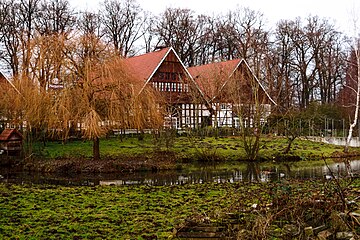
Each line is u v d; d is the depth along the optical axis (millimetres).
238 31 54750
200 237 10008
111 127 25500
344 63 56719
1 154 27422
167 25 54969
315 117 43594
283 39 56594
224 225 10430
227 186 18094
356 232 9109
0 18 41531
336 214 9422
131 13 52219
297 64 57031
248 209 11461
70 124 25078
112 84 25391
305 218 9930
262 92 39312
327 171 24750
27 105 25109
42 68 25250
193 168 26828
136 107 25516
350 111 47906
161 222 11312
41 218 11766
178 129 38656
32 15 43531
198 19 56969
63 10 45000
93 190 17156
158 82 43500
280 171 25156
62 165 25094
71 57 25203
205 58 58281
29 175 23547
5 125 29188
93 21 49219
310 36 55594
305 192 11016
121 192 16594
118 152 29641
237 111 33188
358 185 14648
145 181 21312
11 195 15555
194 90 39031
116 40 51156
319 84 57844
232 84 35625
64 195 15750
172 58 44531
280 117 40031
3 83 27859
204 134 37938
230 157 30594
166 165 26234
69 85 24859
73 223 11227
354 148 38156
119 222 11352
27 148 27406
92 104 24969
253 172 24781
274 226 9758
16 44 40781
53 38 25656
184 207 13305
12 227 10766
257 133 30719
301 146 35969
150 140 33938
